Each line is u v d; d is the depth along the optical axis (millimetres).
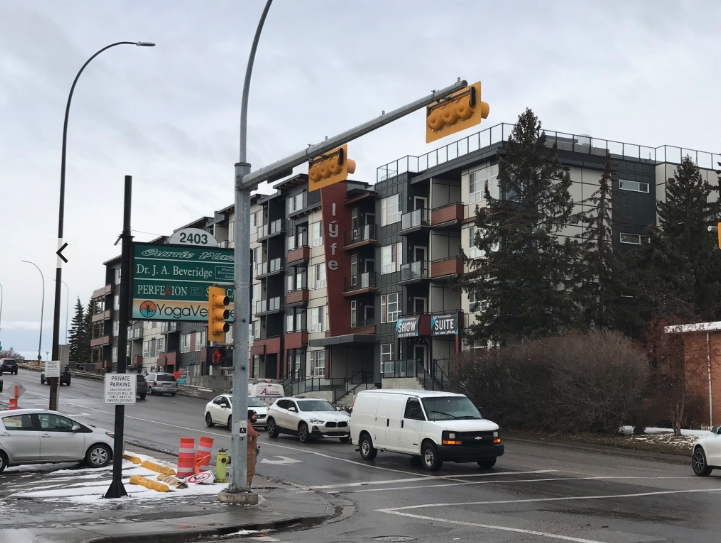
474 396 37688
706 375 34625
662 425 35938
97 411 45594
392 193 57312
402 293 55062
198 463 19641
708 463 20688
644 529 12570
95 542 11469
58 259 28375
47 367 28031
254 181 15961
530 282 40500
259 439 31562
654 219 53375
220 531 12727
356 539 12125
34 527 12656
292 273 69812
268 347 72250
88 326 138375
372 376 61281
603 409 32156
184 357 93562
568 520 13602
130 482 18562
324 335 63000
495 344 41062
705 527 12742
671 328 33281
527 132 42062
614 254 45562
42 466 22344
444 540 11875
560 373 32875
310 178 15172
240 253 16188
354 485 19250
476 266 42812
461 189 53438
